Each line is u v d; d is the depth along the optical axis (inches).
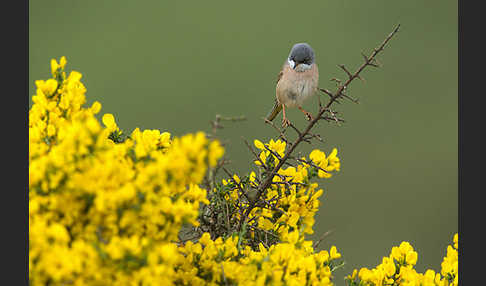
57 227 154.0
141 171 165.9
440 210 638.5
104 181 160.4
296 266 184.2
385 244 566.6
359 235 581.0
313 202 233.0
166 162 164.4
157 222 167.5
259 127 588.1
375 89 812.0
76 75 190.5
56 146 169.2
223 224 221.8
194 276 186.1
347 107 761.0
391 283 210.5
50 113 182.9
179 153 163.2
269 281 179.0
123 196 158.6
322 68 841.5
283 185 232.4
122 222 160.7
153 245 158.4
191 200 185.9
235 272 184.4
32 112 185.2
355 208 625.6
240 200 225.5
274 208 222.4
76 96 187.6
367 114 767.1
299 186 231.5
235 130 581.0
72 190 159.9
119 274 154.6
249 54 904.3
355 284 213.0
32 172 158.4
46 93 186.4
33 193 160.7
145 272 152.6
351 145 717.9
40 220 157.5
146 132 200.5
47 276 153.6
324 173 231.0
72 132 162.7
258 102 796.6
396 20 967.0
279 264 183.8
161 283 158.2
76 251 153.9
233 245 194.7
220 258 189.9
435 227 610.9
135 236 155.8
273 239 223.5
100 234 165.6
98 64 852.0
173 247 172.2
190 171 164.9
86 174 158.7
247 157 525.0
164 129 735.7
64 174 160.1
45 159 159.6
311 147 602.5
